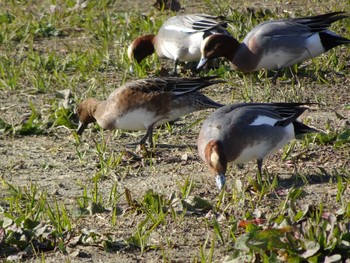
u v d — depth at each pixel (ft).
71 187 35.24
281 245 26.63
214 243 28.94
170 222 31.07
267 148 34.12
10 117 44.16
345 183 33.73
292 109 34.91
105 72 50.67
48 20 60.59
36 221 30.94
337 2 59.52
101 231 30.73
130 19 58.95
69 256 28.81
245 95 45.65
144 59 52.49
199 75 50.52
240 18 56.95
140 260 28.37
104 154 38.83
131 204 32.35
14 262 28.55
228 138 33.40
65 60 51.72
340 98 45.14
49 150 39.68
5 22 61.05
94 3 63.21
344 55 51.47
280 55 47.73
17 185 35.58
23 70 51.11
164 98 39.04
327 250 26.66
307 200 32.40
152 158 37.99
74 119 43.52
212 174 35.78
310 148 38.17
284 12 58.03
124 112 39.09
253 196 33.01
